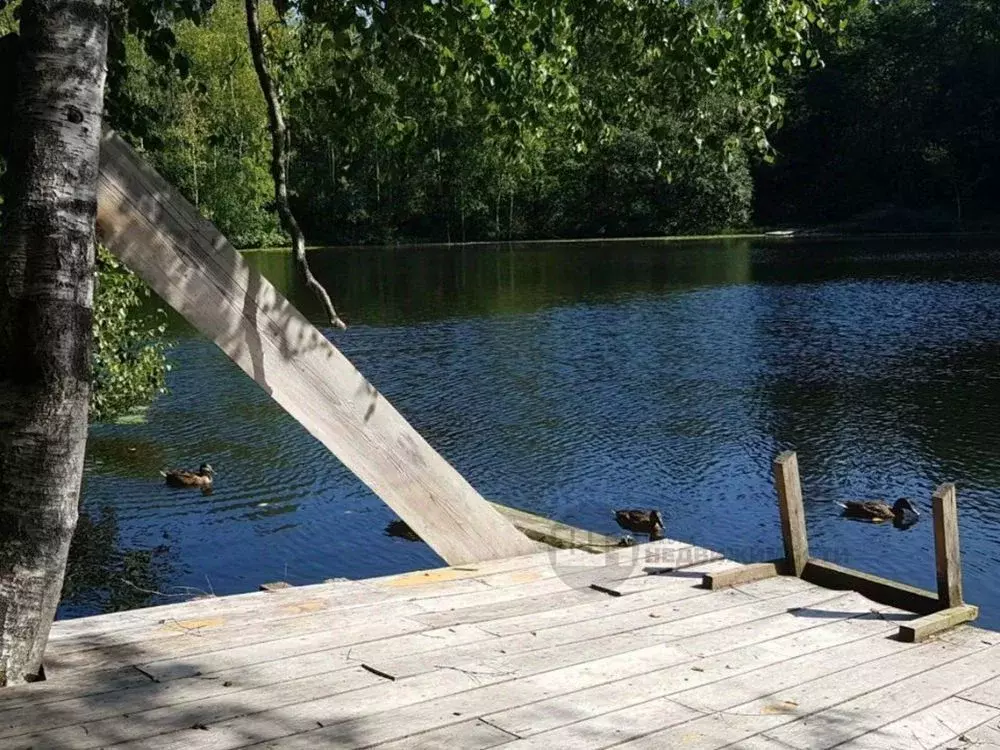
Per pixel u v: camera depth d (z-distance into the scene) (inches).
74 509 149.0
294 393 205.9
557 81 305.9
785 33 301.7
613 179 2586.1
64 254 142.8
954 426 631.2
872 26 2684.5
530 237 2669.8
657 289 1406.3
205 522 459.2
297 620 185.8
